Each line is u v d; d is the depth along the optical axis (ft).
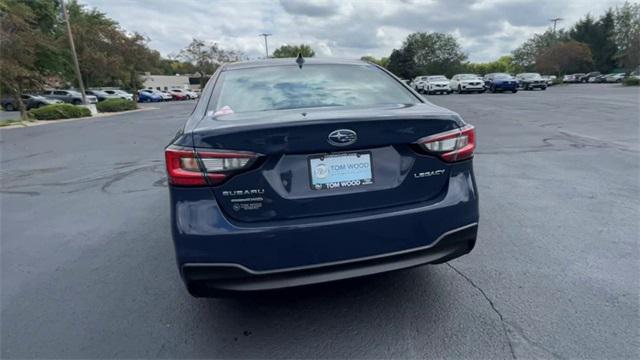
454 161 7.63
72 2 124.98
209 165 6.53
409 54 232.32
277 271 6.72
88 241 12.84
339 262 6.94
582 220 12.72
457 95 99.50
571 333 7.33
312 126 6.68
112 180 21.13
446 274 9.62
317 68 10.31
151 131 45.37
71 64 98.02
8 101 104.37
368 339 7.44
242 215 6.69
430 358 6.89
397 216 7.11
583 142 26.05
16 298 9.45
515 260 10.19
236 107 8.55
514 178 17.98
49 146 35.40
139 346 7.53
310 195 6.85
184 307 8.79
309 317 8.18
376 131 7.02
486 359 6.81
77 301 9.23
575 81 177.17
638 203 14.17
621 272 9.41
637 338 7.13
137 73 119.14
